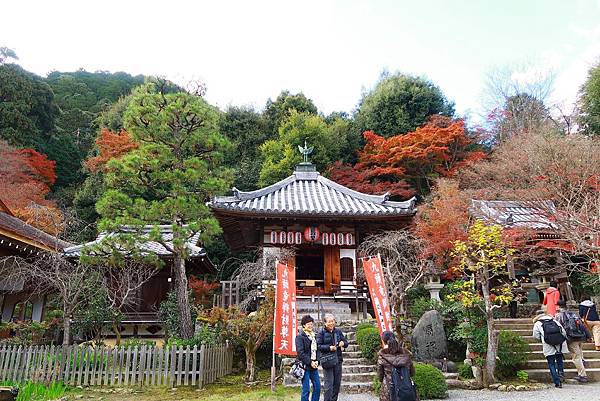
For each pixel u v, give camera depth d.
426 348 10.08
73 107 46.50
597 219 11.80
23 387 8.84
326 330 6.87
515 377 9.86
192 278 20.58
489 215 16.69
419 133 27.59
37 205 22.08
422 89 34.19
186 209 12.09
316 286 16.77
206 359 10.23
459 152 28.98
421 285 15.23
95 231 26.70
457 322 11.16
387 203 16.78
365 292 15.41
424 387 8.10
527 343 10.88
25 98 33.03
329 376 6.63
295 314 9.53
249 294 13.10
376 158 28.41
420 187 28.92
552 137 19.44
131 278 15.03
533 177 17.58
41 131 34.84
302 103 36.81
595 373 9.80
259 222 16.23
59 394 8.87
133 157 12.02
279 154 30.67
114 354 10.18
